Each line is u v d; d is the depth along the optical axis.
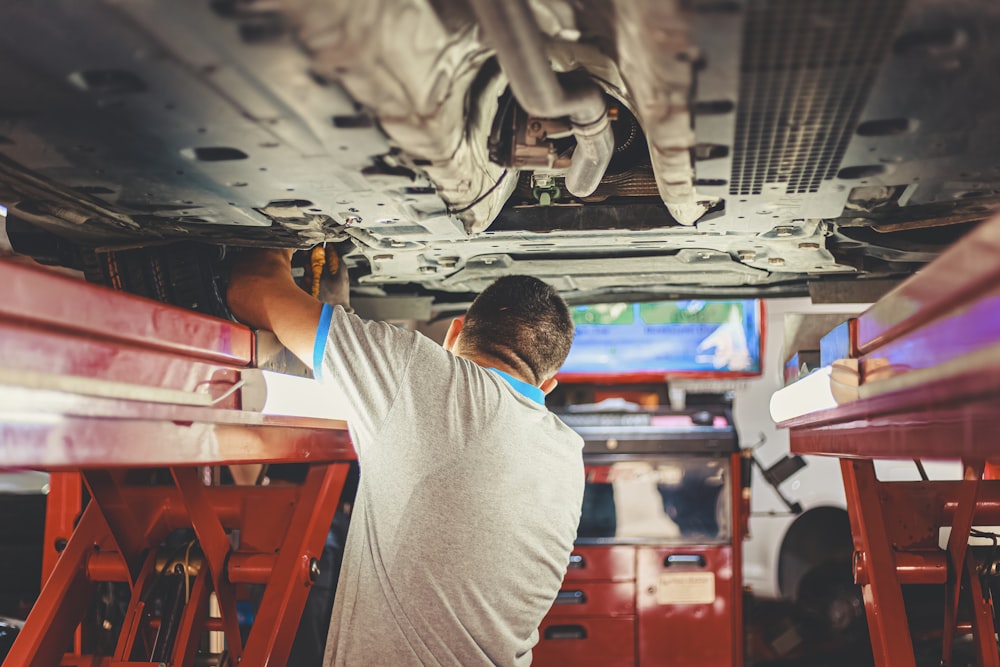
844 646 4.96
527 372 2.08
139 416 1.34
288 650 2.23
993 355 0.93
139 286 2.25
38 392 1.10
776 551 5.63
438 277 2.91
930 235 2.42
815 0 1.03
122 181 1.72
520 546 1.92
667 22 1.10
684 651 4.46
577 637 4.49
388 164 1.61
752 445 5.84
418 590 1.81
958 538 2.38
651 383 5.29
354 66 1.20
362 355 1.84
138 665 2.11
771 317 5.89
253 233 2.11
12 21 1.09
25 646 2.08
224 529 2.45
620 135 1.97
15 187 1.76
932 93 1.29
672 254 2.77
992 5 1.04
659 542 4.50
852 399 1.77
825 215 2.01
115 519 2.21
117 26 1.11
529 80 1.30
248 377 1.76
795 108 1.35
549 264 2.83
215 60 1.19
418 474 1.83
